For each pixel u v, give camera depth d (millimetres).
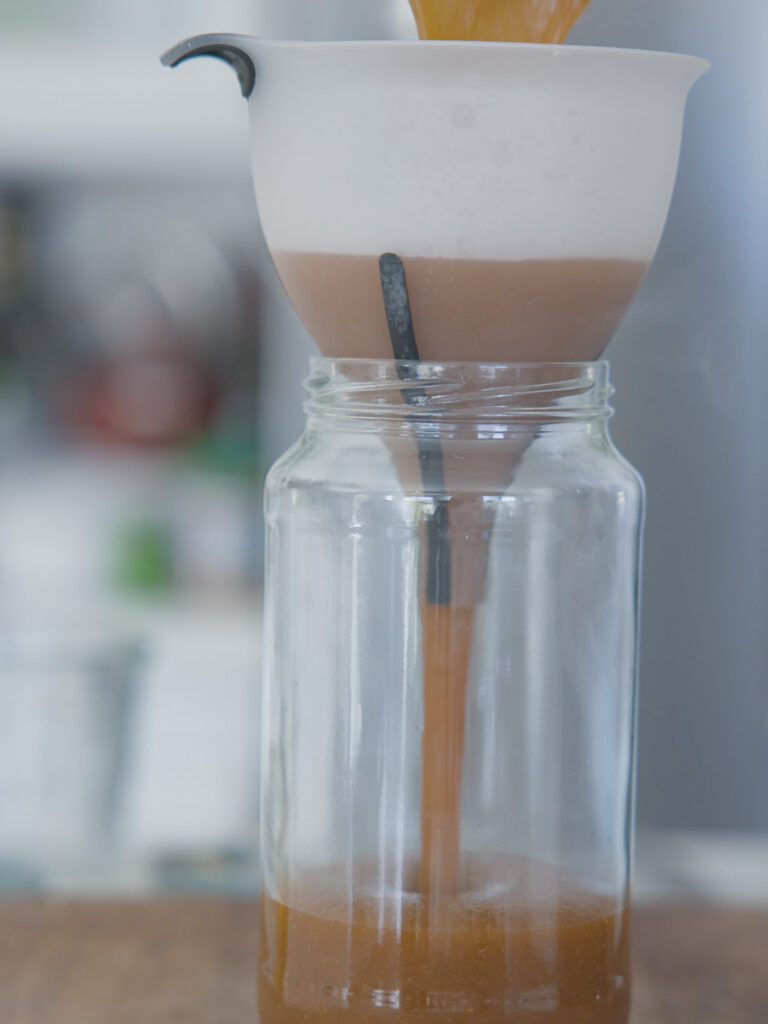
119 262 1706
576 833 653
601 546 654
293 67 605
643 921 802
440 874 640
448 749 641
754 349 1259
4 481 1665
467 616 641
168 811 1558
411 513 639
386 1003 634
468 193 598
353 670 651
